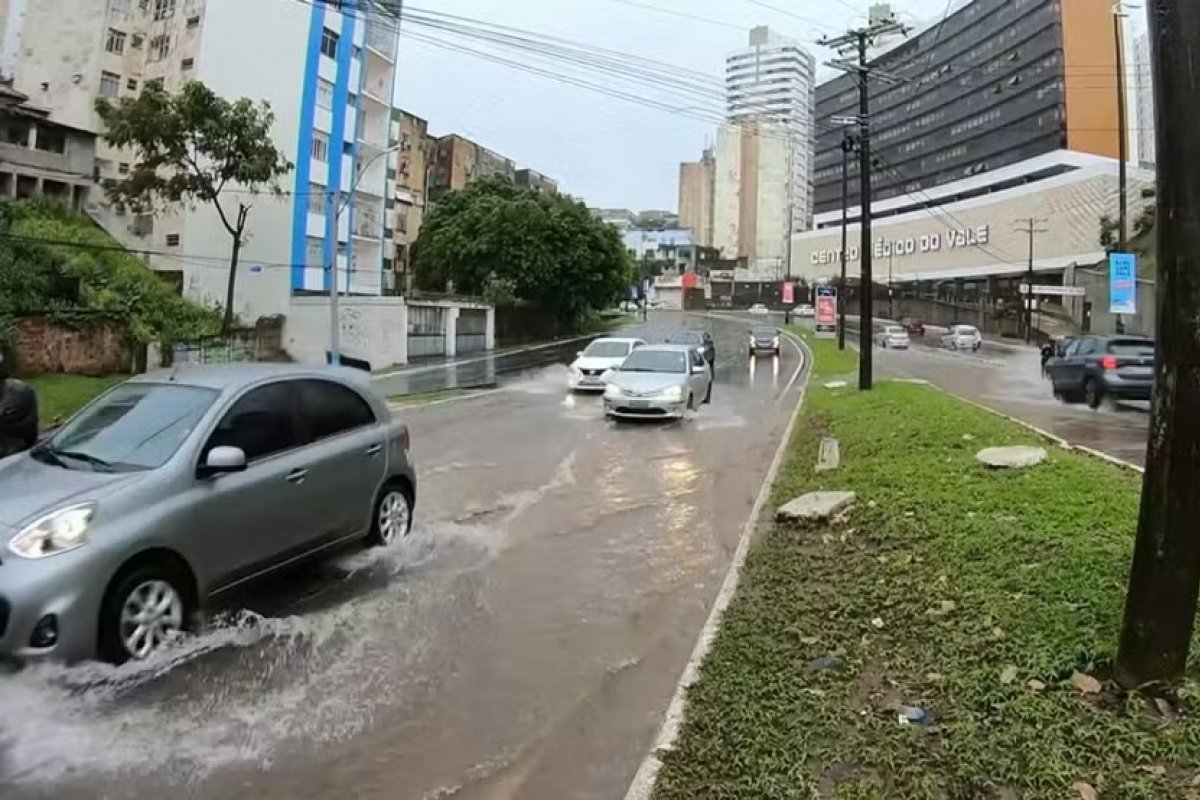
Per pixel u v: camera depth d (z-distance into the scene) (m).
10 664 4.43
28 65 49.06
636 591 6.69
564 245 60.78
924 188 99.44
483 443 14.62
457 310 49.38
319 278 48.38
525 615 6.11
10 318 27.17
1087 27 65.38
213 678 4.91
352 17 48.62
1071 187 75.88
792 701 4.45
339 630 5.71
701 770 3.80
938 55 53.66
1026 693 4.28
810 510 8.54
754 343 45.81
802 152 82.94
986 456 10.10
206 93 36.72
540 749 4.18
